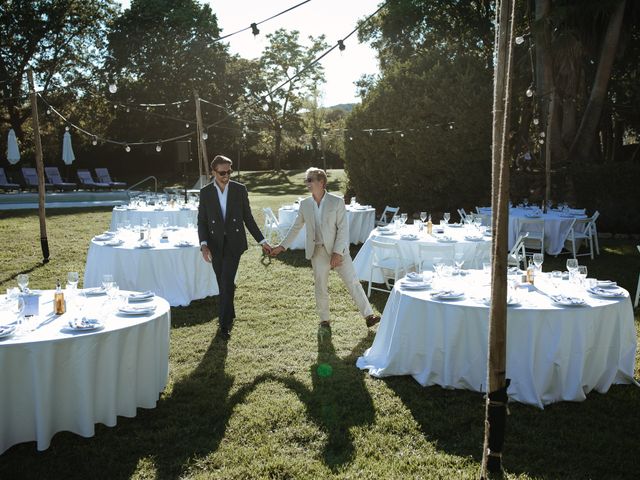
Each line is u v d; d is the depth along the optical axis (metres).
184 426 3.74
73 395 3.48
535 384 4.02
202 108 33.81
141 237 7.40
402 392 4.29
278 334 5.75
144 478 3.13
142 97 32.22
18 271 8.94
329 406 4.04
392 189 17.88
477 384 4.20
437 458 3.32
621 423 3.78
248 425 3.73
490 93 16.47
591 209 13.93
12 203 22.02
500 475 3.08
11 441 3.33
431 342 4.36
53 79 30.31
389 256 7.67
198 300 7.17
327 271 5.81
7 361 3.25
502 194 2.77
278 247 5.83
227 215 5.68
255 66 40.41
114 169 35.19
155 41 31.92
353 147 18.42
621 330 4.32
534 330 4.02
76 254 10.38
